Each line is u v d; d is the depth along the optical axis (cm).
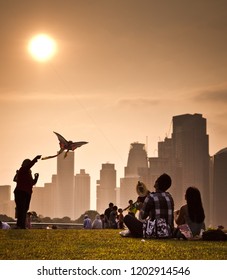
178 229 2008
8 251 1659
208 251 1684
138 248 1728
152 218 2008
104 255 1599
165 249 1708
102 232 2398
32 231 2347
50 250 1686
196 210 2017
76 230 2548
